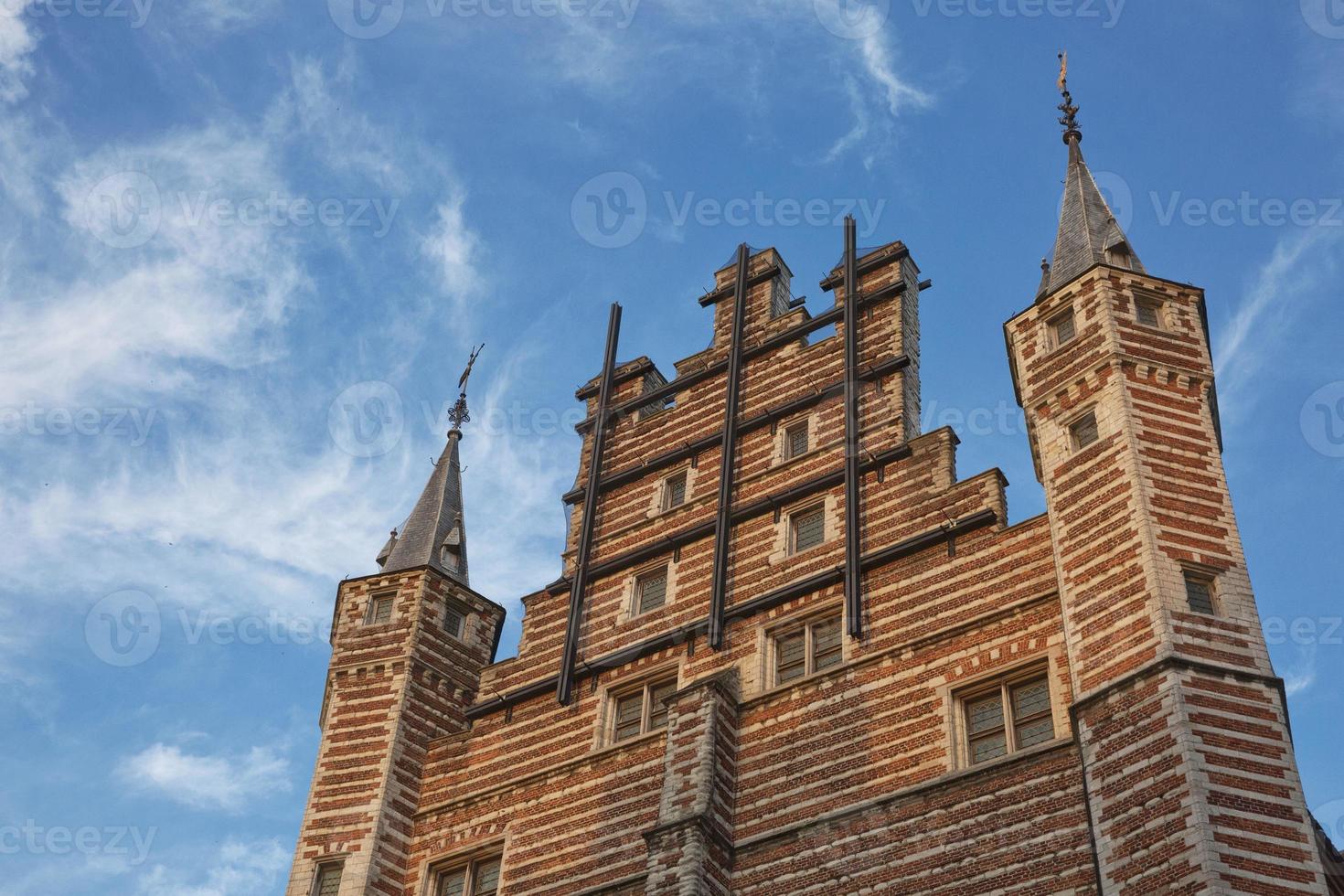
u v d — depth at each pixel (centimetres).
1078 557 3244
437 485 4797
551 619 4178
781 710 3538
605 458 4519
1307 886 2636
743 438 4259
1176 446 3347
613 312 4884
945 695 3331
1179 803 2728
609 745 3766
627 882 3447
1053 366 3619
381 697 4141
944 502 3700
